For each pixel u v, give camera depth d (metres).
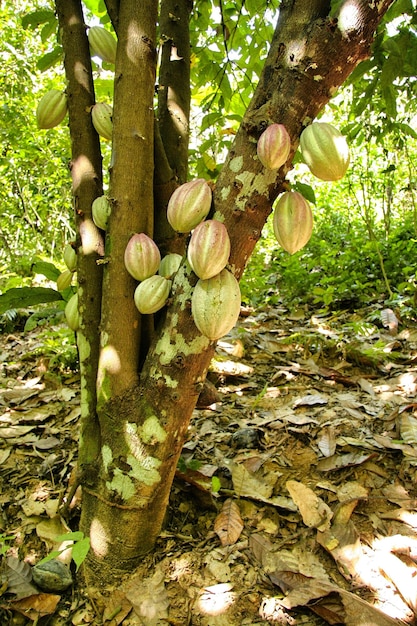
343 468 1.88
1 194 7.39
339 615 1.30
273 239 7.51
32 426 2.31
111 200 1.39
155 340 1.39
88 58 1.53
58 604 1.44
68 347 3.09
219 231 1.13
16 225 7.78
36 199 7.33
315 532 1.61
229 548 1.55
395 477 1.84
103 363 1.43
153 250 1.35
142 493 1.41
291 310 4.35
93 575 1.48
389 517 1.65
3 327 4.24
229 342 3.23
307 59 1.16
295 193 1.22
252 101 1.24
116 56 1.38
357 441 2.00
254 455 1.96
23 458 2.08
